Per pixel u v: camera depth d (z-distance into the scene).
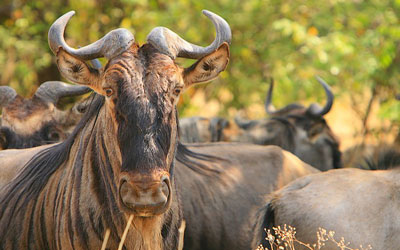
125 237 13.73
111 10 42.31
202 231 19.08
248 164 20.53
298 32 36.00
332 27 38.25
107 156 13.74
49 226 14.91
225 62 14.21
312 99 39.44
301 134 30.16
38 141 21.44
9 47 41.53
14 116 21.66
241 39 39.78
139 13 39.09
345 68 38.25
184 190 19.19
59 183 15.12
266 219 15.81
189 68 14.13
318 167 30.02
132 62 12.98
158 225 13.70
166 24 38.34
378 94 41.50
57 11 42.53
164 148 12.49
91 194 14.11
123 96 12.56
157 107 12.55
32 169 16.31
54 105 22.14
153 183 12.03
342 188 15.31
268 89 35.59
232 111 40.31
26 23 41.91
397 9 39.62
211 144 21.69
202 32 38.00
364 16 38.41
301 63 38.19
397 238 14.44
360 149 30.45
